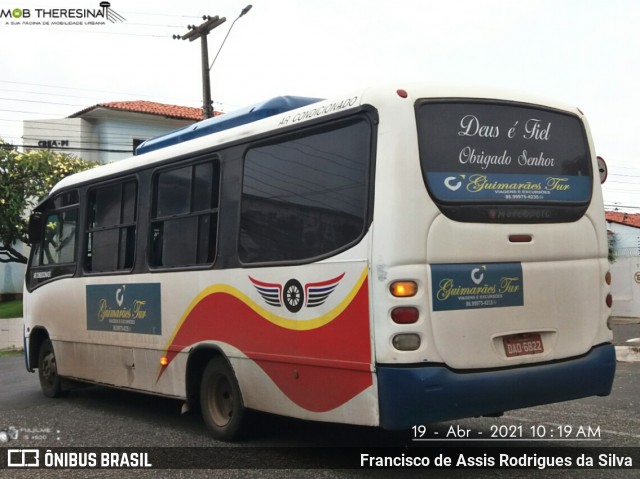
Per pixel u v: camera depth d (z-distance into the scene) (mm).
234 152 6805
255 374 6320
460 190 5426
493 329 5391
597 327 6004
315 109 5980
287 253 6047
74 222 9445
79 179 9367
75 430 7809
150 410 8883
